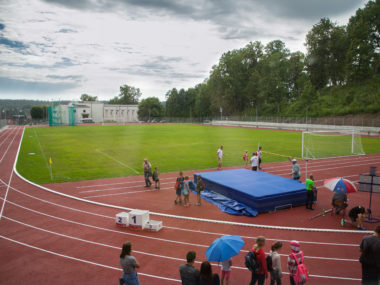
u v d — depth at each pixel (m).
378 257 6.47
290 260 6.98
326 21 81.25
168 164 25.36
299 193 14.38
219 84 98.56
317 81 84.88
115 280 8.14
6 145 41.72
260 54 98.94
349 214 11.89
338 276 8.15
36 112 140.88
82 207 14.59
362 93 68.75
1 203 15.24
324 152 31.70
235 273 8.40
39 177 21.03
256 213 13.14
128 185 18.80
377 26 73.75
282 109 88.25
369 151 32.56
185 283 5.92
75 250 9.98
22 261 9.30
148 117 128.12
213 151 32.75
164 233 11.30
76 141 43.91
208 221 12.45
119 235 11.18
